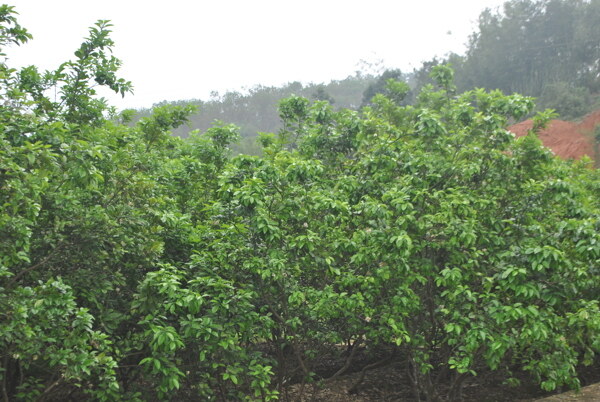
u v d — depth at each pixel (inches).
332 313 208.8
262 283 204.2
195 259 195.9
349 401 281.7
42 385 171.9
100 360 152.5
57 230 173.0
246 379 206.2
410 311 223.9
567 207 257.3
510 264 192.9
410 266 217.6
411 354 237.1
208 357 198.7
